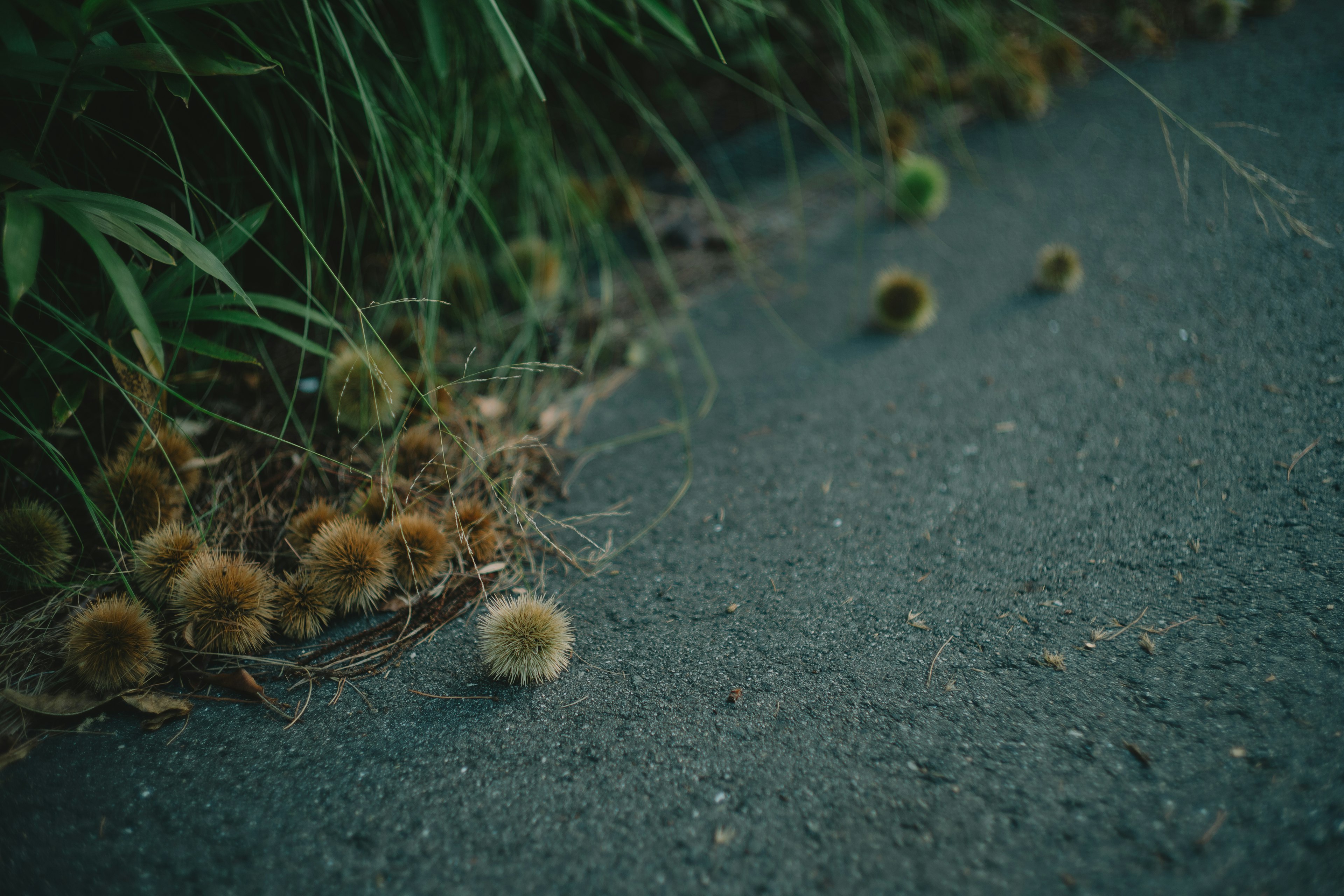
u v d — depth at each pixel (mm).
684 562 1050
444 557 1026
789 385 1202
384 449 1048
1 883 882
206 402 1124
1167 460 1056
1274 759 893
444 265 1209
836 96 1638
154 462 1052
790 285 1328
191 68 974
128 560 1016
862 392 1179
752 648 984
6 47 955
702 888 875
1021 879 867
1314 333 1109
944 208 1388
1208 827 874
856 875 875
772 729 938
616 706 957
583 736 942
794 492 1094
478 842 898
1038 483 1063
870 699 948
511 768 929
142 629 960
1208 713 917
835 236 1386
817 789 909
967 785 903
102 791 922
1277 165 1270
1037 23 1634
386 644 1000
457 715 958
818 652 978
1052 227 1309
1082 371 1144
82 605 996
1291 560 979
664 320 1302
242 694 970
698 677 971
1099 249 1261
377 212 1117
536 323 1225
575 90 1499
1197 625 958
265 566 1030
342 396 1062
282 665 986
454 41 1181
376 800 917
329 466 1095
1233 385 1094
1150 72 1506
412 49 1210
